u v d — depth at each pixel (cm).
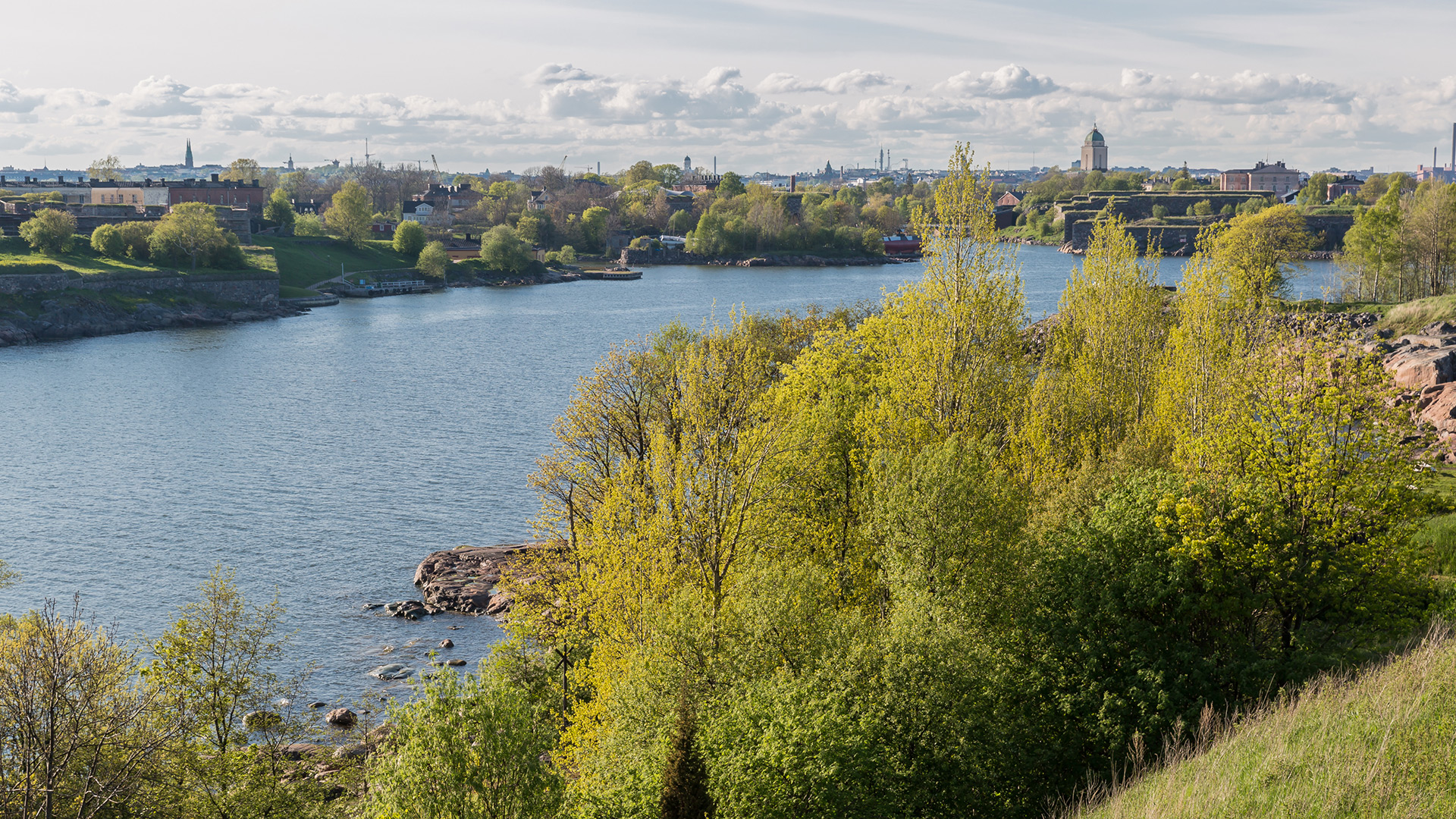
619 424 5838
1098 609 3409
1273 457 3450
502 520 8688
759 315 10725
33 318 19600
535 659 5012
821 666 3350
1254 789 2167
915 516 3941
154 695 3988
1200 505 3403
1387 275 13950
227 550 7962
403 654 6300
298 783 3844
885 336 5553
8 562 7625
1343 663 3152
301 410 12900
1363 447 3325
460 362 16575
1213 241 5894
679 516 4444
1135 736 2964
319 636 6525
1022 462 5006
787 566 4109
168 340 19525
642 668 3584
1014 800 3122
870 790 2911
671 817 2684
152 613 6750
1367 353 3469
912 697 3072
